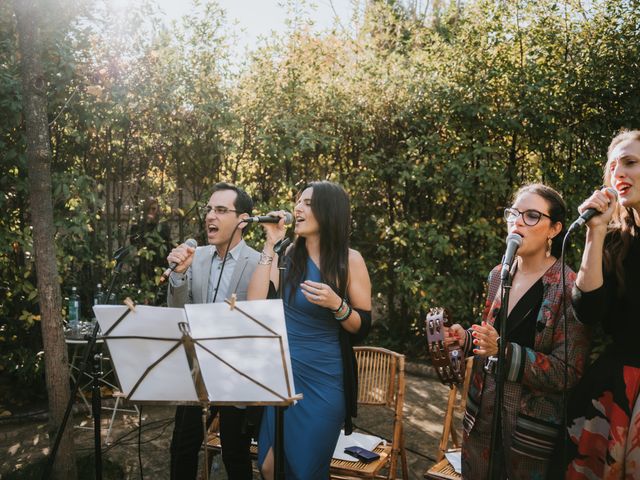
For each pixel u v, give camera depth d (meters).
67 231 4.73
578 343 2.11
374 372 3.10
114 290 5.23
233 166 5.71
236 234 3.02
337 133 5.96
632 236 2.10
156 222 5.39
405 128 6.00
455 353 2.38
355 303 2.59
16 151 4.60
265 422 2.49
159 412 4.82
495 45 5.74
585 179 5.48
